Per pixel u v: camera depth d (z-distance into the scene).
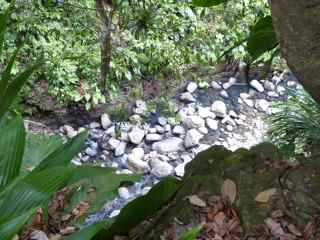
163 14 4.18
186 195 1.41
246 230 1.31
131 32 4.00
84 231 1.00
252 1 4.41
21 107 3.63
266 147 1.54
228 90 4.54
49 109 3.82
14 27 3.73
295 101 2.94
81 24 3.83
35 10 3.83
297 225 1.32
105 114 4.02
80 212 1.34
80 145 1.35
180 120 4.17
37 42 3.80
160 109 4.17
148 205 1.31
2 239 0.87
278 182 1.41
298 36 0.94
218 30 4.46
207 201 1.38
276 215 1.33
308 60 0.95
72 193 1.36
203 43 4.41
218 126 4.27
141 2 3.54
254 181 1.42
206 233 1.30
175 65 4.27
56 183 1.01
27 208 0.98
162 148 3.97
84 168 1.28
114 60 3.95
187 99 4.34
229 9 4.43
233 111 4.41
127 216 1.28
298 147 2.68
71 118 3.93
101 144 3.89
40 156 1.57
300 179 1.42
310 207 1.35
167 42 4.20
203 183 1.43
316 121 2.75
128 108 4.07
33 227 1.32
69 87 3.83
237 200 1.37
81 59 3.89
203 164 1.58
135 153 3.88
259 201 1.36
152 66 4.18
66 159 1.30
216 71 4.57
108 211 3.21
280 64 4.66
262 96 4.58
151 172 3.77
